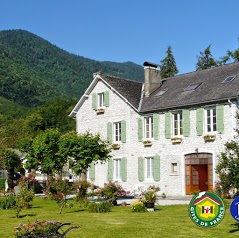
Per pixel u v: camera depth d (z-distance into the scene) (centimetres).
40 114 8112
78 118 3572
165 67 5234
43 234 1042
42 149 2608
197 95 2750
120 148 3181
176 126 2864
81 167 2495
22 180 2536
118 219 1608
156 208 1986
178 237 1211
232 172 2180
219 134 2570
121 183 3139
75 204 2270
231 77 2722
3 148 3672
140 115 3070
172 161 2833
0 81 13400
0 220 1725
